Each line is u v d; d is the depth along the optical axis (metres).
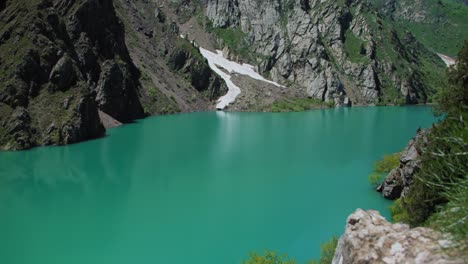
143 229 33.78
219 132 82.62
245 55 158.38
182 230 33.50
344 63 155.62
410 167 33.50
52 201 40.78
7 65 70.06
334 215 36.59
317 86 145.25
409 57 175.12
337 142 71.75
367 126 92.00
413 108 137.12
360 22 167.38
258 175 50.50
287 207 38.75
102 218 36.19
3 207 38.91
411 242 8.19
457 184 7.39
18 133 62.81
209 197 41.75
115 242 31.08
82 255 29.02
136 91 105.50
